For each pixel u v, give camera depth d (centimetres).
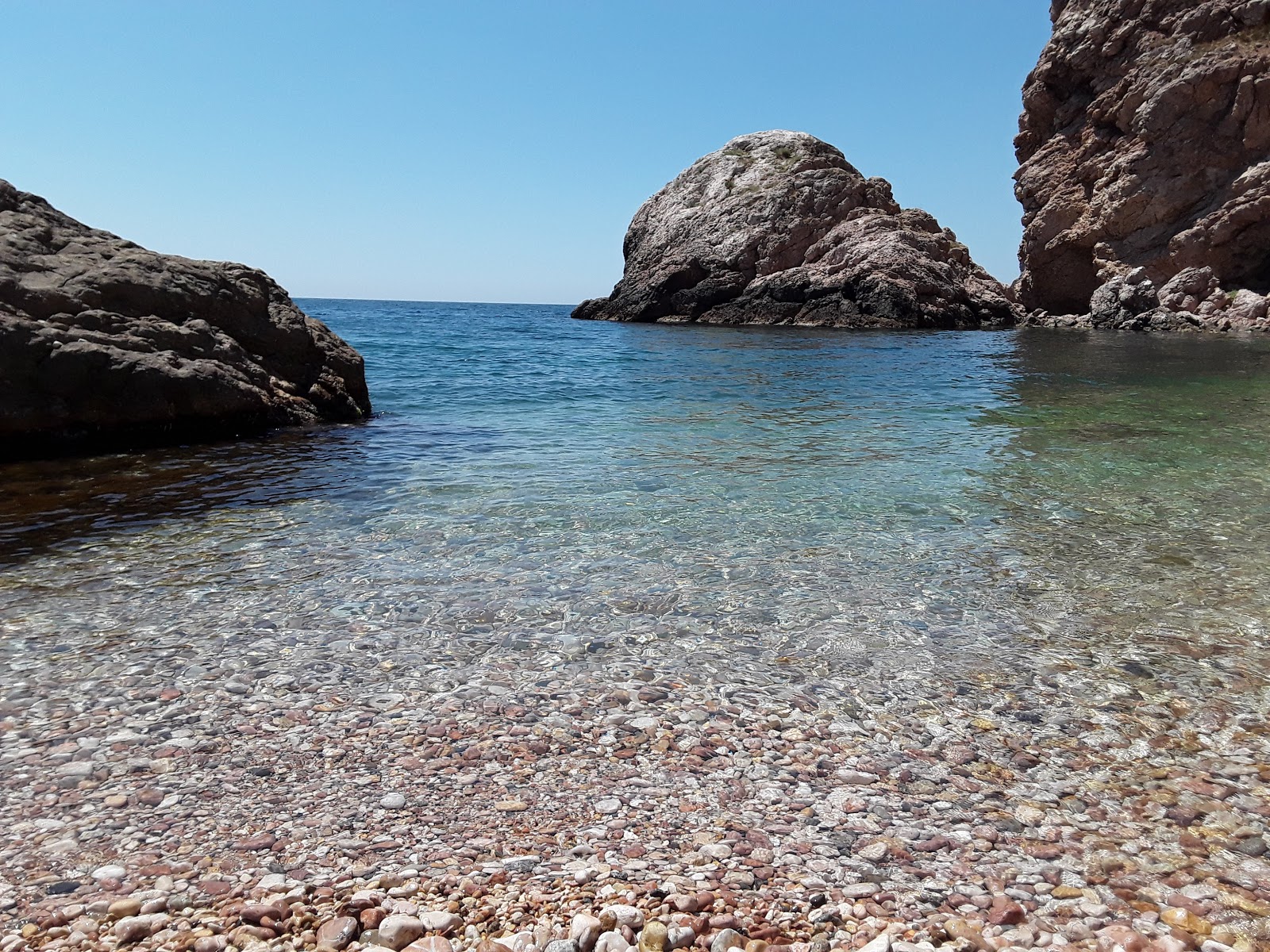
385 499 804
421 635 497
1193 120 3791
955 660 473
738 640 496
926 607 548
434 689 433
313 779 352
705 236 5144
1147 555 649
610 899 282
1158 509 778
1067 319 4350
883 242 4538
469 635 499
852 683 445
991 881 295
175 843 308
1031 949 263
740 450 1059
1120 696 432
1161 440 1110
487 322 5775
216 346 1170
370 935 264
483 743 382
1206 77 3700
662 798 343
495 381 1902
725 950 260
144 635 492
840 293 4531
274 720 399
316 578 589
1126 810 338
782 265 4919
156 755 367
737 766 367
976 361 2380
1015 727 402
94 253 1153
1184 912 280
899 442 1112
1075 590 577
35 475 890
